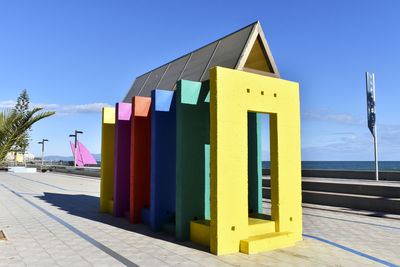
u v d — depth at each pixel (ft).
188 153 22.61
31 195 47.62
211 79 19.66
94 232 24.30
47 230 24.75
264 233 21.16
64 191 54.24
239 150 19.81
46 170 124.06
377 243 21.90
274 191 22.08
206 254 18.57
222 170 18.93
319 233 25.08
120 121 32.78
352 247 20.75
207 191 23.41
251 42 23.73
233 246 19.03
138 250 19.40
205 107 23.94
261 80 21.48
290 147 22.77
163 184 25.32
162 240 21.94
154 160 25.21
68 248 19.74
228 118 19.45
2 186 60.29
